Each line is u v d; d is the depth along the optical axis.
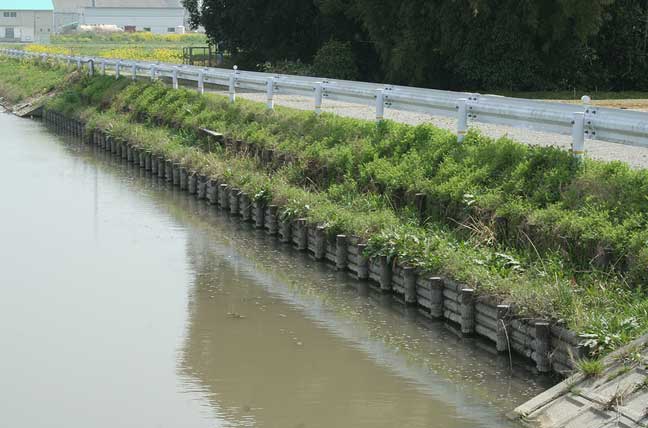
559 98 45.38
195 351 14.76
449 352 14.62
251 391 13.16
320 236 20.45
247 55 69.75
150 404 12.72
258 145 27.42
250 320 16.39
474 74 49.56
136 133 36.09
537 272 14.78
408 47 50.75
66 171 33.62
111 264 20.30
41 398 12.94
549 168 17.25
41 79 60.97
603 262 14.19
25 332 15.70
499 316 14.10
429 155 20.28
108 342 15.22
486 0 47.38
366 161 22.08
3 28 159.88
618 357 11.62
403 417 12.15
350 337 15.43
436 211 18.56
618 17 51.34
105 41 138.38
